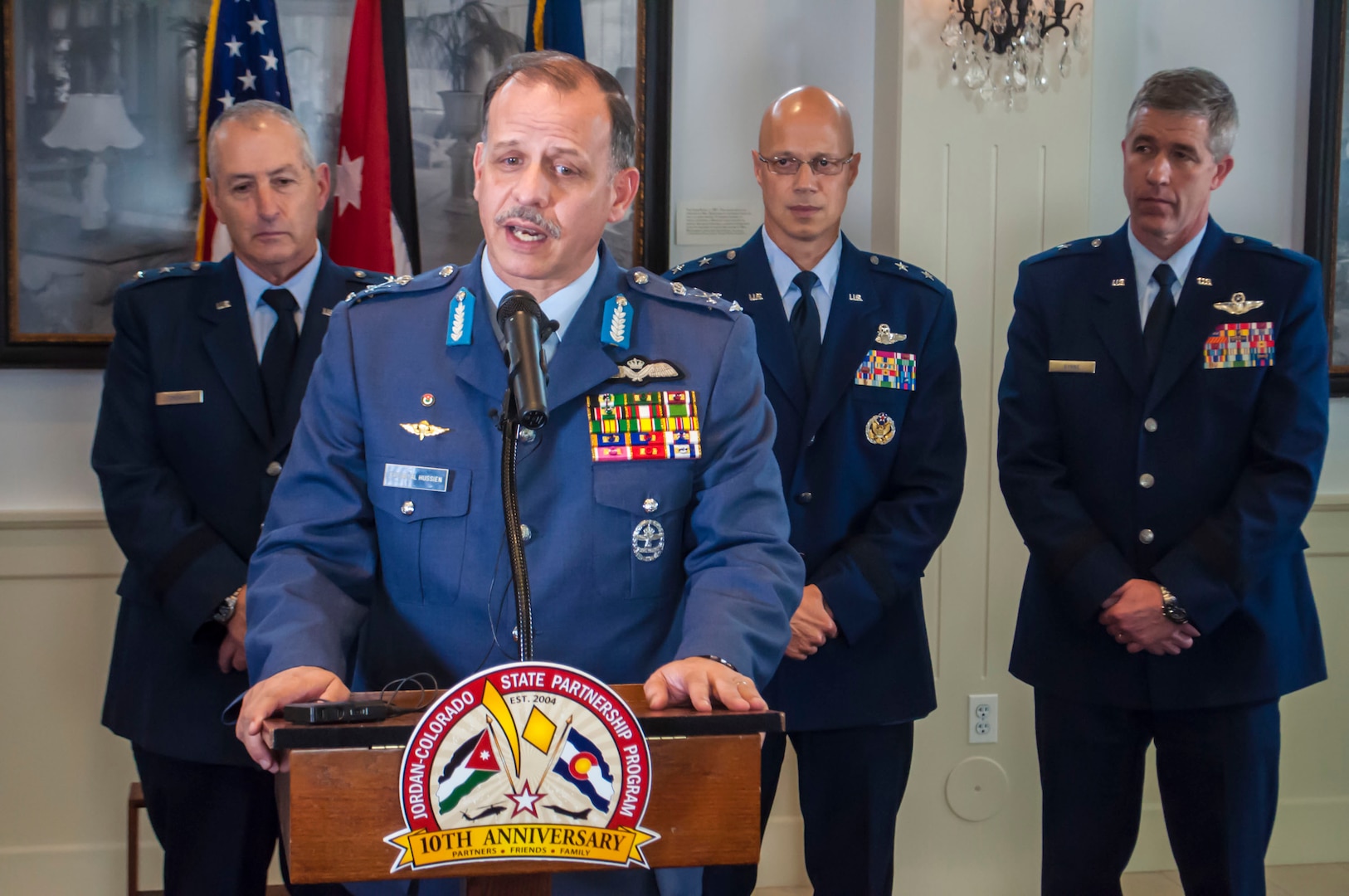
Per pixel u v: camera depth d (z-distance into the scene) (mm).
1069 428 2387
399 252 2809
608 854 1009
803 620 2189
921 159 2861
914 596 2383
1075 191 2908
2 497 2783
